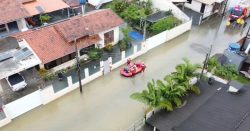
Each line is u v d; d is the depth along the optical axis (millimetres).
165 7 39875
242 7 42219
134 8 38531
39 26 36312
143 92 22438
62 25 30406
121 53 30406
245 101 20719
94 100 26047
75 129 23016
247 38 33375
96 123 23578
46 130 22891
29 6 36906
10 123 23438
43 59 27328
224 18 43219
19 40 28812
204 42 36156
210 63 27781
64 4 38594
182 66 24047
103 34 32188
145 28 34312
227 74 27375
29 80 27219
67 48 29125
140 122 22281
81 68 29641
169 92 21844
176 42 35969
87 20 31750
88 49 31312
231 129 17812
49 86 24969
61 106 25312
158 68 30688
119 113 24609
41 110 24812
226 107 20078
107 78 29000
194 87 23297
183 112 21422
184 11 42781
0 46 28688
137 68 29672
